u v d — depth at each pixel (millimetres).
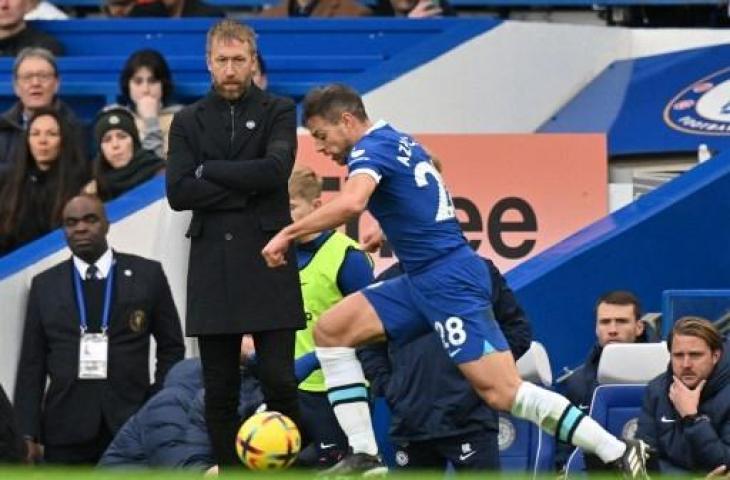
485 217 39938
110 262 34156
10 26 45438
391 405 30297
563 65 45031
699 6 48625
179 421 31203
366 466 27781
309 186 32031
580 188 40125
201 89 43750
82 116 44312
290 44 46031
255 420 27000
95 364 33781
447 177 40000
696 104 43719
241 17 50031
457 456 30000
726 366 30859
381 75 43688
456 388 29844
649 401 31125
